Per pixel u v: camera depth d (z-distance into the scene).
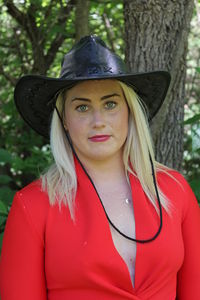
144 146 1.74
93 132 1.59
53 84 1.60
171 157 2.45
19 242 1.57
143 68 2.29
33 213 1.58
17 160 3.23
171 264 1.61
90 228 1.54
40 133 1.94
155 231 1.61
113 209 1.67
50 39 3.35
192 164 3.50
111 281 1.54
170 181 1.78
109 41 3.48
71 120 1.62
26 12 3.09
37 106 1.80
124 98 1.69
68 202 1.59
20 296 1.55
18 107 1.80
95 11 3.35
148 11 2.24
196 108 3.75
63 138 1.71
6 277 1.57
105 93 1.59
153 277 1.58
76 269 1.51
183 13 2.24
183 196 1.76
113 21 3.49
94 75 1.56
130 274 1.59
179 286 1.77
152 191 1.71
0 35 3.48
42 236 1.57
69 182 1.64
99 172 1.72
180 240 1.66
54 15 3.13
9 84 3.61
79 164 1.68
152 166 1.73
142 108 1.80
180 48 2.24
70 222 1.57
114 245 1.55
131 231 1.64
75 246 1.53
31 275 1.56
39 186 1.65
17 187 3.84
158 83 1.75
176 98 2.41
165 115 2.33
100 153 1.61
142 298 1.56
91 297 1.53
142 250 1.58
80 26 2.60
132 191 1.69
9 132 3.77
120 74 1.54
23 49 3.45
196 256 1.74
